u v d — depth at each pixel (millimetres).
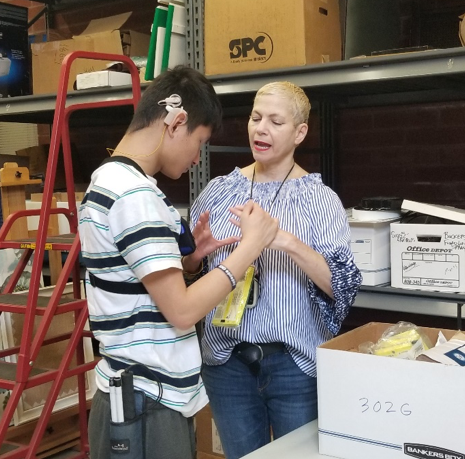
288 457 1427
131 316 1277
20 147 4160
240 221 1422
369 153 3047
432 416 1287
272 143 1664
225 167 3426
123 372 1271
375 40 2406
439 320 2871
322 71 2180
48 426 2672
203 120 1349
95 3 3814
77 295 2557
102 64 2945
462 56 1929
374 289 2213
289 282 1639
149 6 3602
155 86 1336
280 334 1617
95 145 3887
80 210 1334
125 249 1218
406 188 2957
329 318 1684
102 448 1347
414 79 2291
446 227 2074
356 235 2232
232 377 1700
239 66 2340
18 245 2215
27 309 1984
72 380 2740
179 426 1332
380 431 1351
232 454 1740
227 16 2348
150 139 1320
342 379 1393
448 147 2832
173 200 3625
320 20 2273
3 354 2328
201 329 2209
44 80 3127
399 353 1488
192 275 1667
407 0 2844
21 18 3291
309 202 1668
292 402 1661
